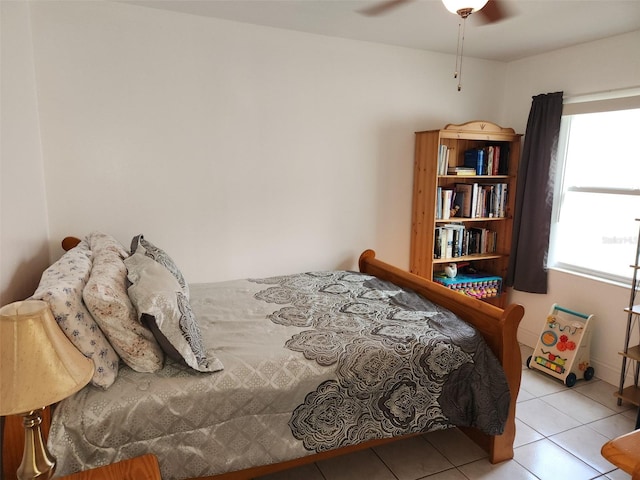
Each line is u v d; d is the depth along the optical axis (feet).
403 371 6.15
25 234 7.02
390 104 11.26
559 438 7.73
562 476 6.75
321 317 7.36
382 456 7.19
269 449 5.48
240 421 5.40
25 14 7.49
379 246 11.87
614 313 9.82
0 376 3.38
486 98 12.45
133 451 4.93
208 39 9.12
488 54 11.59
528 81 11.90
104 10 8.25
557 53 11.01
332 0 8.01
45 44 7.97
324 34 10.13
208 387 5.29
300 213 10.73
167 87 8.96
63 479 3.84
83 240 8.20
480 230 12.43
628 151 9.87
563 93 10.75
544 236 11.11
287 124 10.20
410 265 12.29
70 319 4.75
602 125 10.39
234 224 10.07
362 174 11.29
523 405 8.84
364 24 9.34
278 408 5.57
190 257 9.77
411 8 8.32
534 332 11.87
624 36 9.50
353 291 8.80
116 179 8.86
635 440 3.32
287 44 9.85
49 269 6.04
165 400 5.07
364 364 5.99
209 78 9.29
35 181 7.77
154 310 5.29
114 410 4.85
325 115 10.57
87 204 8.73
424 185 11.46
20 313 3.54
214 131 9.52
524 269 11.55
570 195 11.21
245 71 9.57
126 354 5.32
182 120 9.20
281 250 10.68
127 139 8.82
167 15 8.73
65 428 4.66
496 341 6.72
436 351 6.33
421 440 7.63
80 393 4.96
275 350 6.06
